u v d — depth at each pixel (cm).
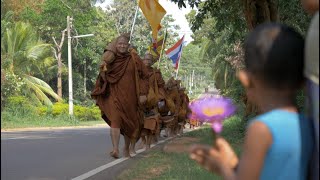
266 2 1269
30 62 3212
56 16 3978
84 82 4788
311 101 214
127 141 991
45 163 988
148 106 1085
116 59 923
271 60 217
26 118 3055
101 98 943
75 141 1562
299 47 220
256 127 210
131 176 736
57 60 4169
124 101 927
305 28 1520
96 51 4759
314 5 227
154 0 1339
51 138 1719
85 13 4503
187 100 1741
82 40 4512
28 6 3762
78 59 4678
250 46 225
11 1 3559
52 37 4091
